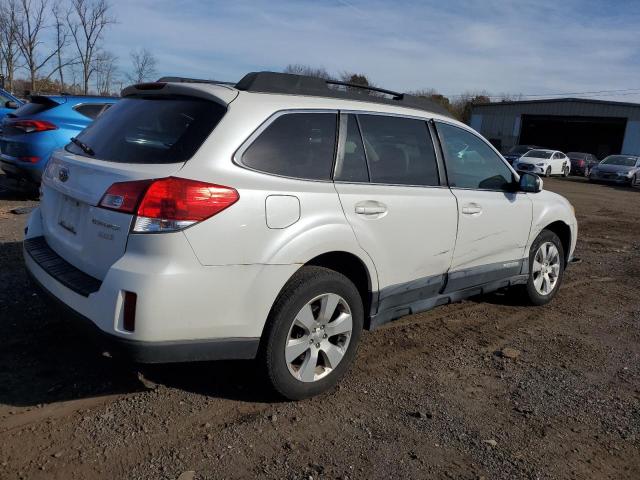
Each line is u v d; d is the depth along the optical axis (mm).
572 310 5770
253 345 3146
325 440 3096
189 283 2848
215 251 2912
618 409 3723
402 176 3988
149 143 3203
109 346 2859
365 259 3621
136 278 2777
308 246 3248
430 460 3002
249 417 3248
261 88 3408
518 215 5008
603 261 8336
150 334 2799
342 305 3553
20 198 9141
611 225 12289
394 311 3998
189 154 3014
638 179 26203
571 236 5957
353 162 3678
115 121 3600
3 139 8883
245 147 3139
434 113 4434
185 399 3385
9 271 5305
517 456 3102
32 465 2703
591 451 3213
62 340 3994
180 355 2928
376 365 4102
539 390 3910
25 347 3854
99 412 3184
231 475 2744
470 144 4684
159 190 2830
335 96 3752
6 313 4352
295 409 3383
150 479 2674
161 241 2807
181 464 2797
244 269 3021
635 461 3150
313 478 2773
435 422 3377
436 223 4113
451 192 4320
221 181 2961
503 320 5301
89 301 2934
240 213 2977
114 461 2779
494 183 4879
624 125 42500
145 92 3678
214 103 3229
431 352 4422
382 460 2963
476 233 4523
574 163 31312
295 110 3426
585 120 44062
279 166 3270
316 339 3453
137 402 3314
